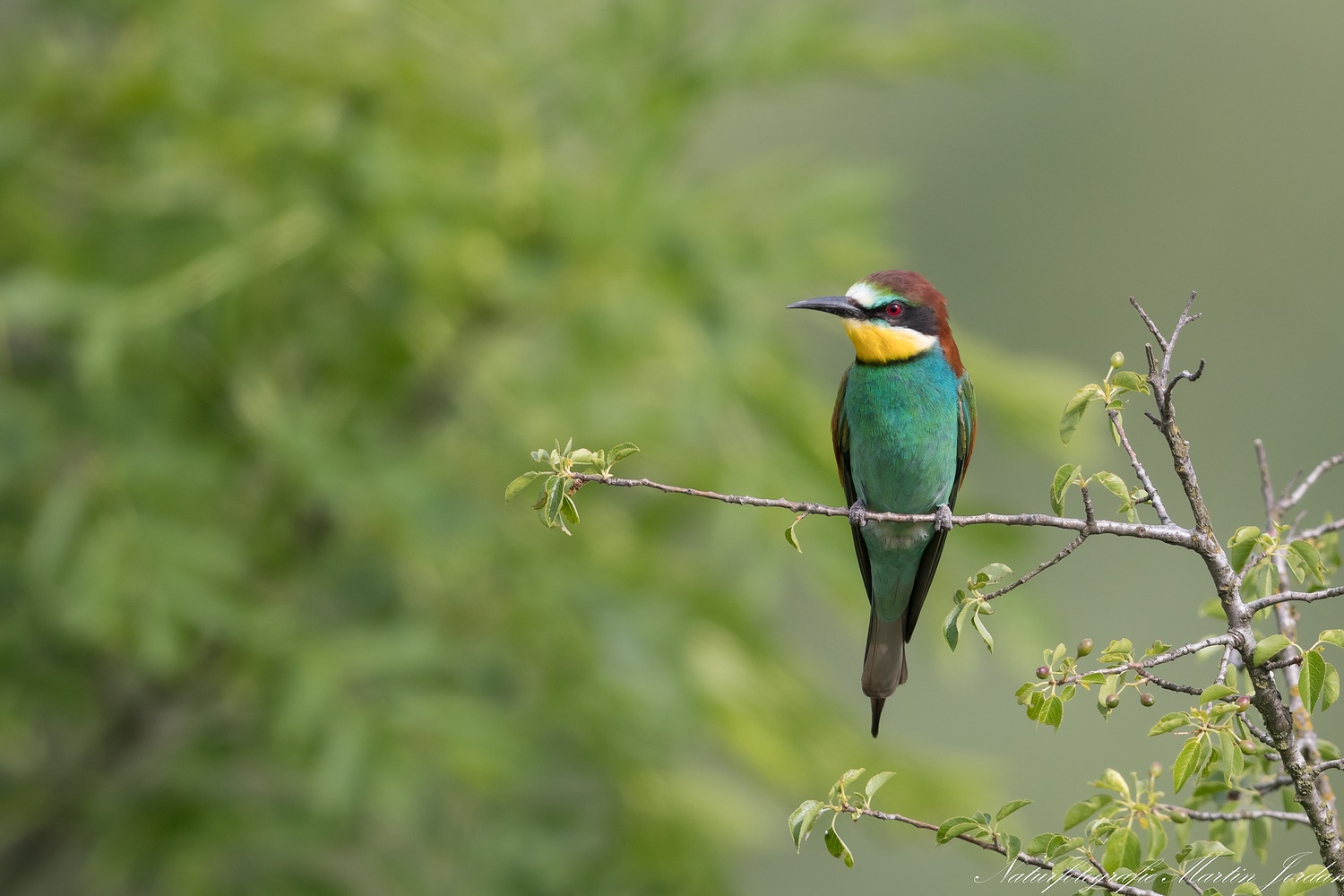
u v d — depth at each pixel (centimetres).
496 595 1161
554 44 1275
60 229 1147
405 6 1116
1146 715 2200
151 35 1159
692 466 1177
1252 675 573
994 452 2325
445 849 1189
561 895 1155
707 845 1197
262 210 1098
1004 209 2647
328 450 1095
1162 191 2684
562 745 1209
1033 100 2670
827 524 1141
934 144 2647
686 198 1238
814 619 2042
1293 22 2736
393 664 1039
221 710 1187
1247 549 620
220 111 1134
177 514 1061
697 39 1283
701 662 1148
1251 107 2705
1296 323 2592
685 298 1158
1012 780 2048
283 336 1183
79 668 1138
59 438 1061
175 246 1112
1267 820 664
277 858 1137
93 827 1106
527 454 1192
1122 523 596
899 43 1251
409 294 1174
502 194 1163
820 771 1152
